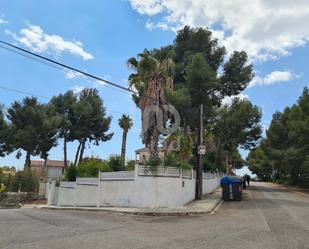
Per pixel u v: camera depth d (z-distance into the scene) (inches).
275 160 2554.1
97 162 1173.7
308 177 2342.5
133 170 978.1
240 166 4067.4
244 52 1462.8
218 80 1314.0
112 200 944.3
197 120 1242.0
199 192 1100.5
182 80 1432.1
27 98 2571.4
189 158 1187.3
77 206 1058.1
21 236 454.3
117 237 462.3
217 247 405.7
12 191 2073.1
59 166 3376.0
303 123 1857.8
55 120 2568.9
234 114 1830.7
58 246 391.5
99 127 2864.2
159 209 838.5
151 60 1034.7
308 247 417.4
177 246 406.9
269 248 407.5
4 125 2474.2
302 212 836.0
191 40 1441.9
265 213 813.9
